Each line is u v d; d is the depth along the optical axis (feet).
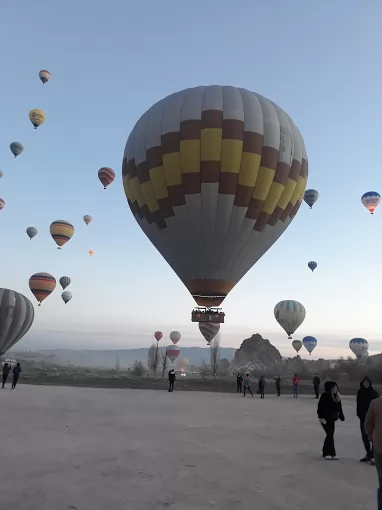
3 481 22.11
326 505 19.60
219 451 31.09
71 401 64.95
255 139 80.07
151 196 83.30
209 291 83.92
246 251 83.51
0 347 147.43
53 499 19.45
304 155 87.71
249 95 84.64
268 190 81.25
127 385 114.42
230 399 83.05
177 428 41.65
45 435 35.45
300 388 128.67
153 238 87.10
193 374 289.12
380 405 16.90
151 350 274.98
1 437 34.01
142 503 19.25
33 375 143.23
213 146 79.00
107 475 23.76
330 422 29.58
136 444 32.86
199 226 80.64
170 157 80.23
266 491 21.49
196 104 81.66
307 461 28.50
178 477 23.70
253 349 350.84
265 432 40.88
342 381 179.73
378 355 233.14
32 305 154.51
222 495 20.66
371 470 26.22
